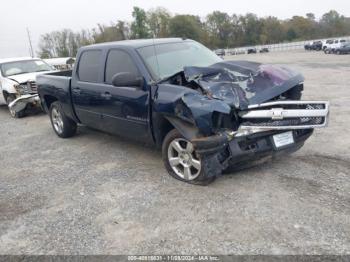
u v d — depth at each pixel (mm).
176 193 4355
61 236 3693
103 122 5941
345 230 3348
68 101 6668
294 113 4160
